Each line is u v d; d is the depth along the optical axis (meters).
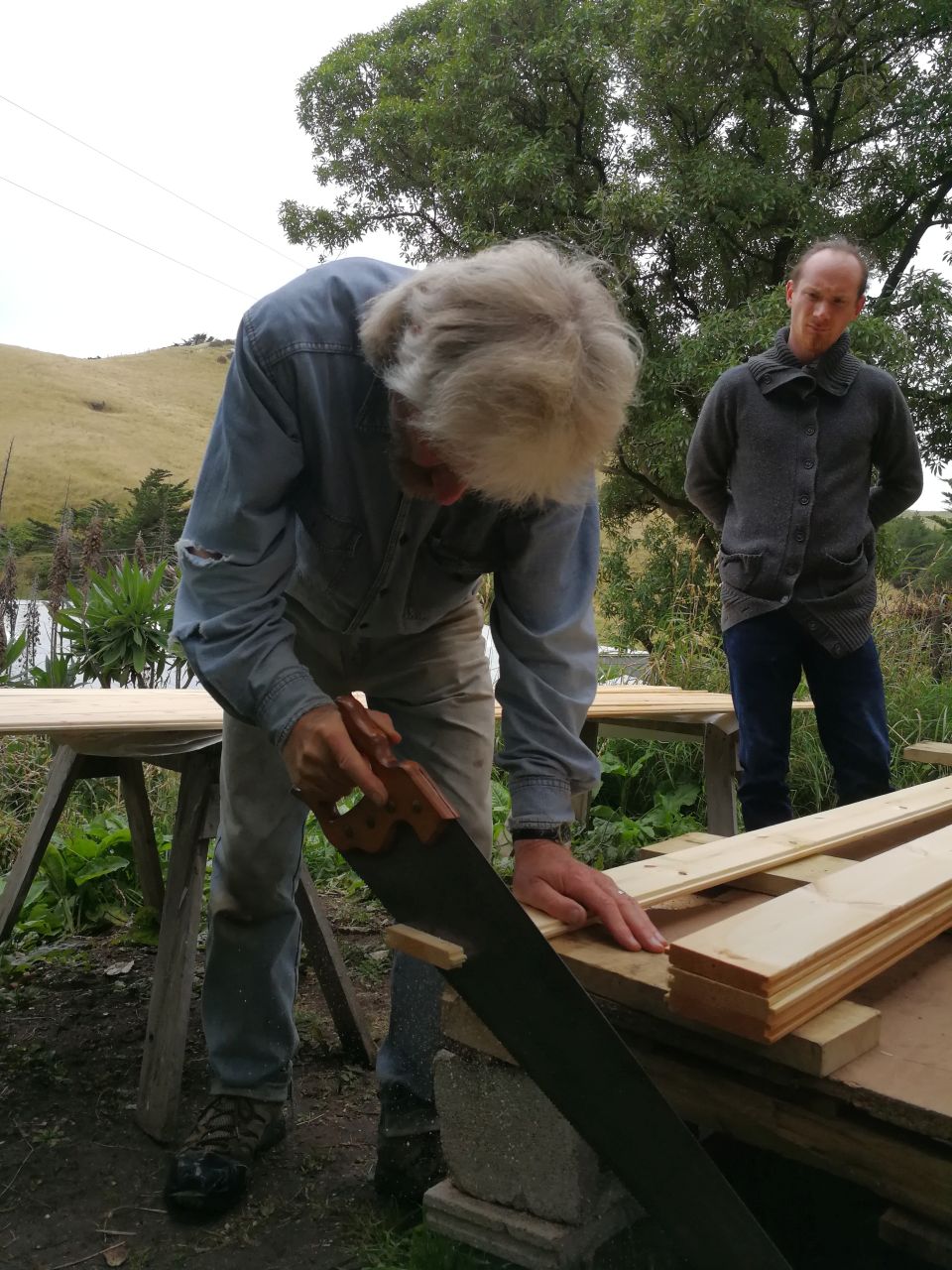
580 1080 1.09
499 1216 1.26
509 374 1.09
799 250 13.32
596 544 1.75
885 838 2.10
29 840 2.64
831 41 13.68
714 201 12.91
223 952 1.92
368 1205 1.88
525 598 1.69
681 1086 1.20
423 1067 1.87
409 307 1.30
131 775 3.07
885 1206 1.34
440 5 17.61
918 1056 1.11
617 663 6.58
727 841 1.79
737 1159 1.44
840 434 3.21
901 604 6.24
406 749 1.95
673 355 12.59
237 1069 1.96
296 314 1.48
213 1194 1.82
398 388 1.23
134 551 6.37
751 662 3.27
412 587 1.76
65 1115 2.19
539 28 13.91
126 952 3.21
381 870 1.24
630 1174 1.08
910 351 11.16
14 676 5.88
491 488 1.19
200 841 2.17
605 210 12.60
